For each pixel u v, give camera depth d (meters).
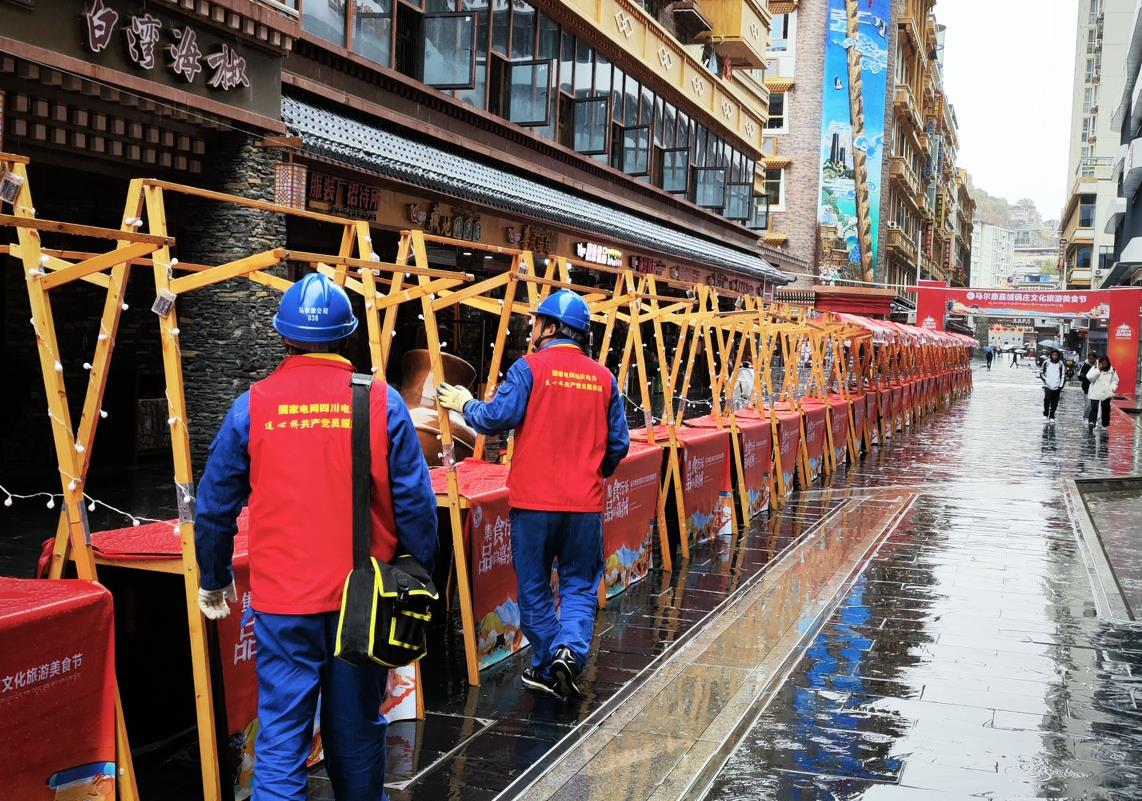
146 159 10.52
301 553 3.25
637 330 8.59
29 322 11.12
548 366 5.36
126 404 12.08
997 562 9.30
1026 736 5.02
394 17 14.91
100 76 9.27
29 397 11.00
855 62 55.16
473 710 5.12
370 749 3.41
